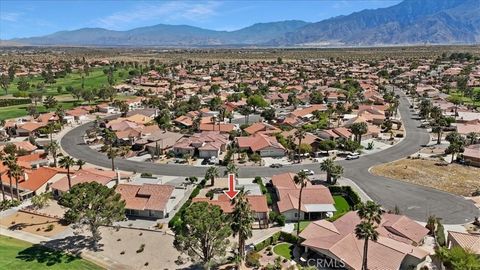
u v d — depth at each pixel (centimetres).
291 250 7338
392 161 12312
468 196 9619
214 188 10138
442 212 8775
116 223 8444
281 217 8338
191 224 6228
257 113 19888
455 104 19762
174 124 17288
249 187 9956
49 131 15888
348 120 16925
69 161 9656
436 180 10662
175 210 8994
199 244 6581
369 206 6012
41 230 8188
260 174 11275
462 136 13975
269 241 7512
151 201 8775
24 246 7500
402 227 7481
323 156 12888
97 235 7512
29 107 19662
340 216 8156
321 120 16600
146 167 12006
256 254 7006
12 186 10181
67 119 18175
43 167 10925
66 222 8531
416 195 9712
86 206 7219
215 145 13100
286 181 9931
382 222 7662
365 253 6062
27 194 9856
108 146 13875
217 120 17362
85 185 7438
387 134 15625
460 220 8394
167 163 12388
